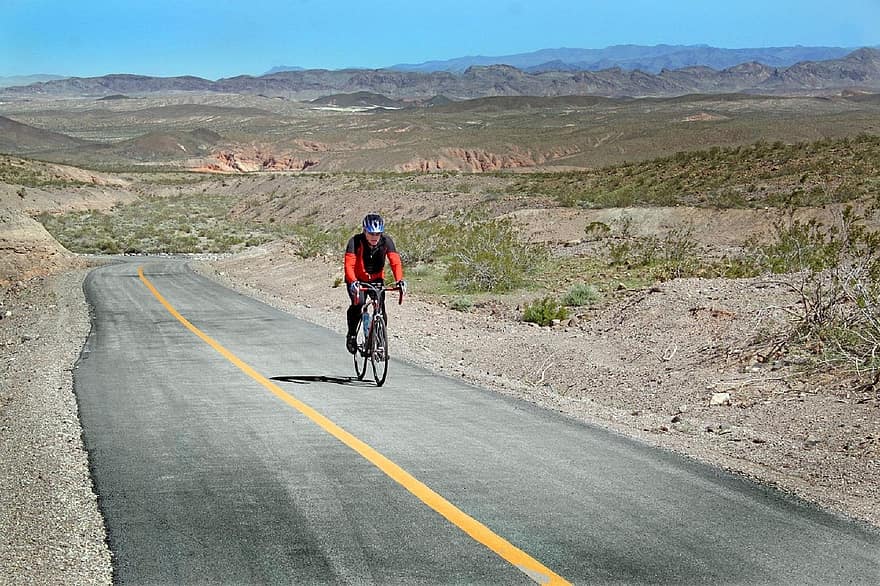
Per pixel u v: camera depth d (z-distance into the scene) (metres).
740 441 8.39
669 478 6.93
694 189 49.59
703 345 13.42
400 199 75.38
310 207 86.75
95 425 9.00
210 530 5.79
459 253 28.05
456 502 6.31
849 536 5.67
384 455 7.60
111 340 16.39
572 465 7.29
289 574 5.07
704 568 5.13
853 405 9.42
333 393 10.65
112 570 5.17
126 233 73.38
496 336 16.25
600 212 44.16
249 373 12.29
